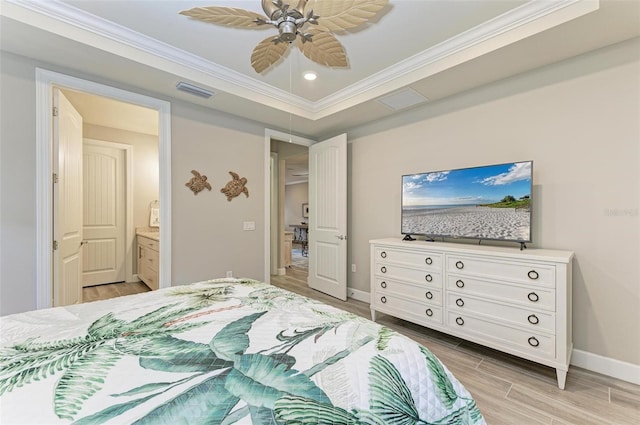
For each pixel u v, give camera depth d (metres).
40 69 2.16
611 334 1.98
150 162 4.82
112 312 1.29
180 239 2.94
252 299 1.47
